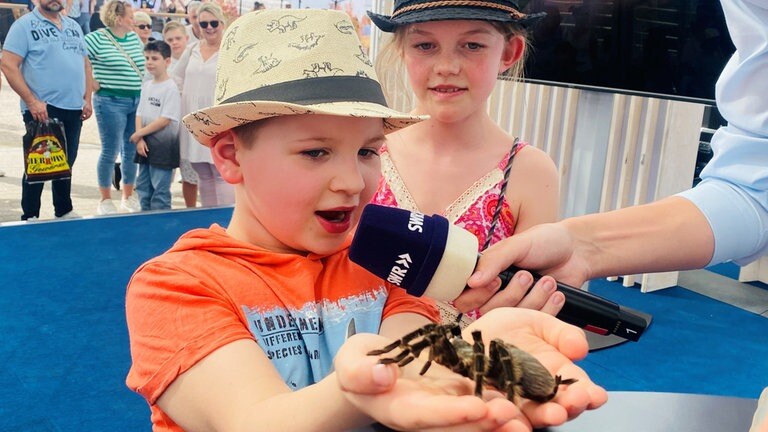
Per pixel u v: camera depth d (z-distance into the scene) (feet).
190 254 4.52
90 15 21.68
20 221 21.17
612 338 13.80
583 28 13.32
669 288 18.98
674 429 3.49
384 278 4.16
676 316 16.87
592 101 16.71
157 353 3.98
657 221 5.25
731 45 11.92
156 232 20.70
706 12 12.05
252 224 4.72
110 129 22.40
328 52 4.39
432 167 7.25
